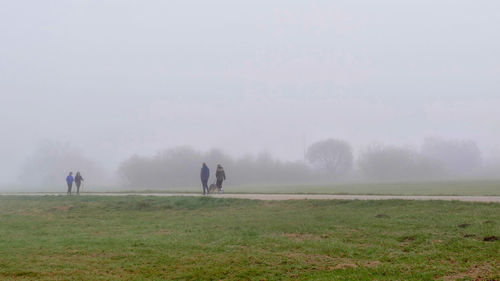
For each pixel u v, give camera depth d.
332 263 12.01
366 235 15.60
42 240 16.34
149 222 21.75
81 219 23.91
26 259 12.84
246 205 25.53
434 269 11.07
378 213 19.75
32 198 35.34
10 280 10.65
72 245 14.96
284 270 11.44
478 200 21.81
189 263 12.24
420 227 16.25
